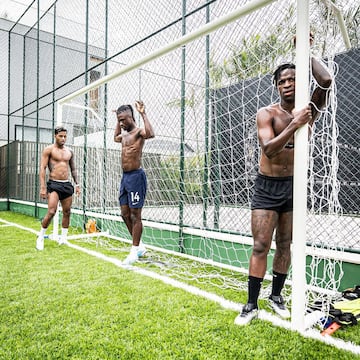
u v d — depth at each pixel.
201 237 3.50
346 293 2.14
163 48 2.67
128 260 3.00
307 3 1.68
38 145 7.36
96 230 5.08
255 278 1.83
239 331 1.66
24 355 1.42
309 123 1.85
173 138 4.77
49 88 8.12
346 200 4.07
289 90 1.81
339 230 2.77
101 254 3.49
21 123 9.31
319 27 2.12
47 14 7.33
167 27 3.85
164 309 1.95
